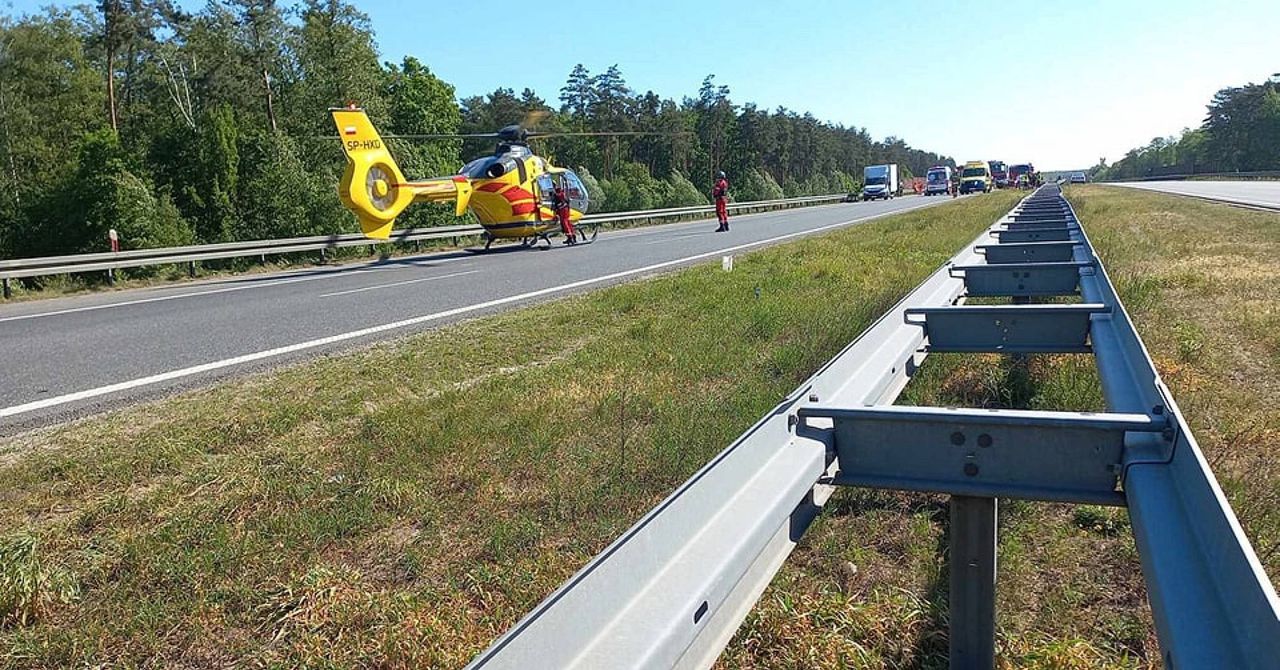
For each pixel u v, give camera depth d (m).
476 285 14.06
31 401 6.59
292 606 3.21
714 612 1.64
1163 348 6.56
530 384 6.29
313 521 3.92
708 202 75.44
